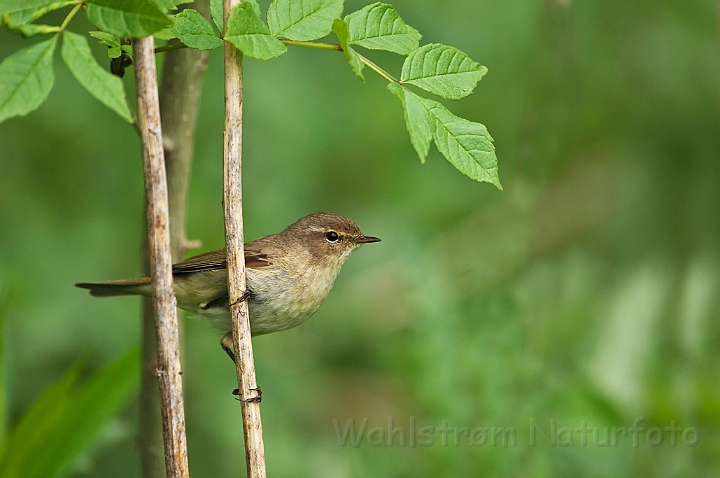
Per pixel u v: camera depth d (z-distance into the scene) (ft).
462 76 18.69
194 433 36.83
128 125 39.78
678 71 40.83
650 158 42.14
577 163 43.01
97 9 15.97
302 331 44.47
